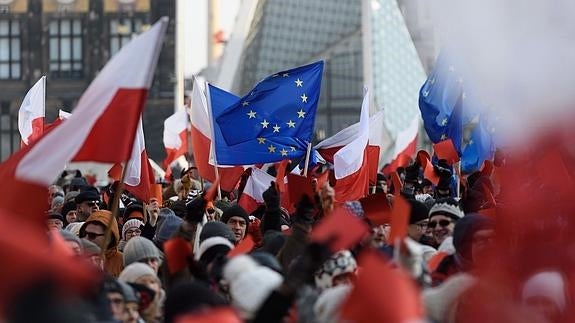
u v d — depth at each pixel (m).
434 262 17.70
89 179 57.66
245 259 14.46
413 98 88.94
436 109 29.69
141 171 28.33
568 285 14.20
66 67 143.50
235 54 126.62
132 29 142.38
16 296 10.12
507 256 14.74
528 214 15.16
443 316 14.19
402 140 42.62
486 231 16.52
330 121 124.75
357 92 124.12
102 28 143.00
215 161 28.33
